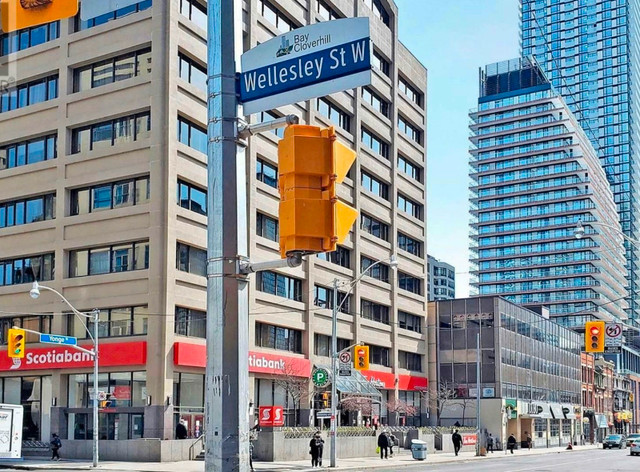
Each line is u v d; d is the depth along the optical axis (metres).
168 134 43.44
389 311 68.50
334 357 39.34
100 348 43.53
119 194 45.25
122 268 44.62
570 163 167.50
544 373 88.88
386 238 68.75
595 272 164.00
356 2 64.69
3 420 32.22
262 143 51.41
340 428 47.22
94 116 46.12
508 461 50.44
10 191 48.97
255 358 48.38
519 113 173.00
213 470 5.61
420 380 73.69
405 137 73.25
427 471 36.75
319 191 5.91
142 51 45.56
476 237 176.00
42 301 46.78
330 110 60.28
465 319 76.19
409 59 75.00
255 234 49.88
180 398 43.25
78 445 41.53
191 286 44.44
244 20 50.38
